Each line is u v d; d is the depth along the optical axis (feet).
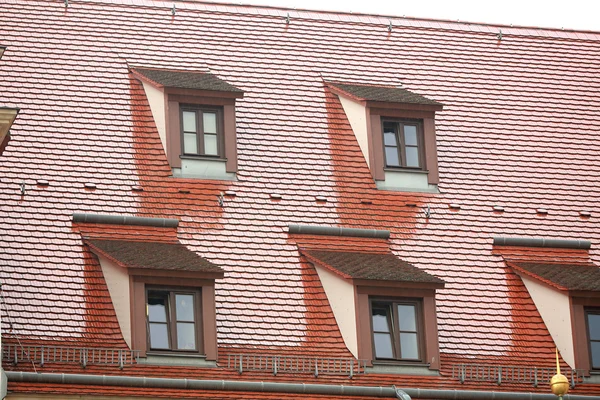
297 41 179.52
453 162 171.01
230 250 156.66
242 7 182.19
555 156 174.91
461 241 163.84
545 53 187.21
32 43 171.22
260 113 169.99
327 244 159.84
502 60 184.65
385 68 179.52
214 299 149.07
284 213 161.17
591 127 179.32
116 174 160.15
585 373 155.53
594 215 169.89
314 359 149.07
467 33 186.91
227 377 146.20
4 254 150.51
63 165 159.53
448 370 152.25
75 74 169.07
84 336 145.89
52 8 175.73
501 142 174.70
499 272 161.99
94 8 177.06
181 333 147.43
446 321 156.56
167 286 148.15
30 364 142.20
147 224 156.56
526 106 179.73
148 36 175.52
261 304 153.07
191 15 179.32
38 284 148.97
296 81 174.70
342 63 178.50
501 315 158.51
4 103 163.94
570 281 158.61
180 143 162.30
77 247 152.76
